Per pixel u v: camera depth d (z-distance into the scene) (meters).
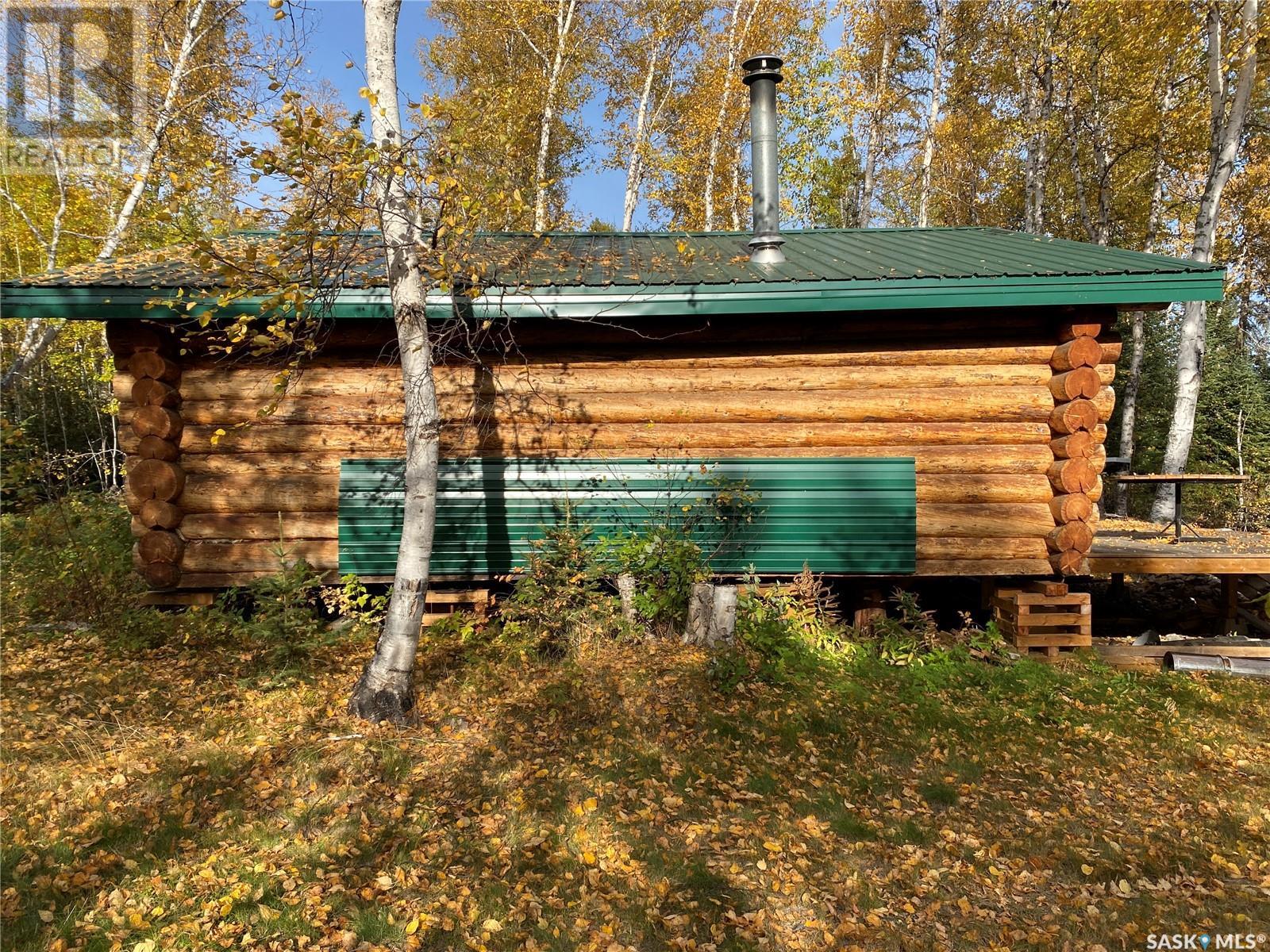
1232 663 6.05
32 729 4.40
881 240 8.19
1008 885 3.37
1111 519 11.16
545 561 5.92
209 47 11.36
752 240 6.92
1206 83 14.11
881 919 3.12
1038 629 6.35
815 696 5.17
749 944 2.91
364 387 6.11
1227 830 3.87
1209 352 15.66
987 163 21.67
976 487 6.14
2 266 11.60
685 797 3.99
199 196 5.71
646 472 6.05
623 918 3.04
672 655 5.61
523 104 14.96
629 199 18.02
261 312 4.30
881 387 6.20
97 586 6.29
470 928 2.94
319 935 2.85
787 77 18.12
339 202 4.37
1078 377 5.90
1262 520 12.40
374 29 4.53
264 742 4.30
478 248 6.18
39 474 7.28
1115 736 4.91
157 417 5.86
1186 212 17.36
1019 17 16.02
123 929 2.82
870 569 6.07
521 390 6.22
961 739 4.80
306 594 6.12
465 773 4.10
